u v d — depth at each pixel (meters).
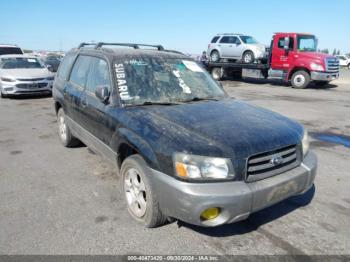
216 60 21.52
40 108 9.80
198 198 2.57
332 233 3.16
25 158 5.26
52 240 2.99
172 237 3.06
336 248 2.92
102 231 3.15
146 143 2.97
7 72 11.47
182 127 3.01
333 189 4.18
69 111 5.09
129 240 3.01
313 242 3.01
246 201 2.65
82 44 5.57
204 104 3.78
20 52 16.91
